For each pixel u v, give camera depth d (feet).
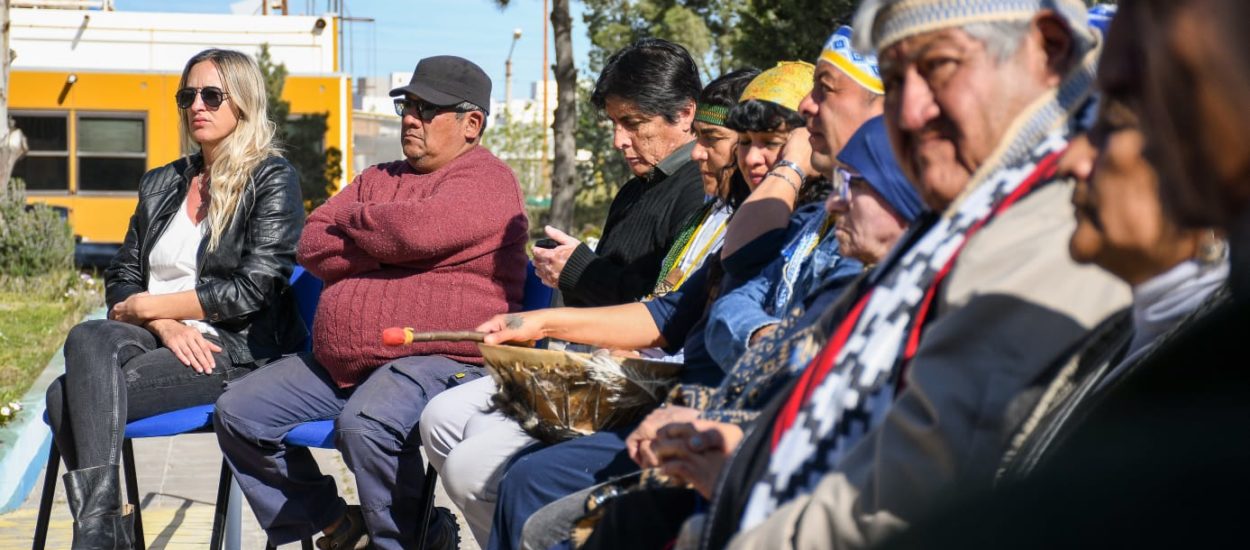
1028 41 5.05
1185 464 3.55
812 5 51.08
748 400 7.14
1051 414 4.48
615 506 7.58
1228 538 3.39
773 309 9.00
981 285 4.65
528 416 9.58
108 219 80.69
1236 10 3.51
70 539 15.55
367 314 12.05
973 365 4.54
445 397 11.23
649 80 12.66
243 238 13.41
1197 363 3.82
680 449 6.56
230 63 13.46
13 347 31.24
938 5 5.05
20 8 92.27
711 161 11.19
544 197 114.42
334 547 12.69
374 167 13.51
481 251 12.31
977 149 5.14
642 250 12.61
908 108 5.19
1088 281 4.50
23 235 48.03
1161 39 3.72
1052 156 4.90
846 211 7.16
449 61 12.82
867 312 5.28
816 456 5.20
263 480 12.32
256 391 12.16
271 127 14.01
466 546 15.06
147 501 17.65
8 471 17.72
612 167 100.83
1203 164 3.74
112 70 79.82
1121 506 3.63
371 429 11.37
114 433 11.96
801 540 4.85
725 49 99.35
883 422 4.76
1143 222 4.14
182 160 14.19
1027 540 3.88
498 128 115.85
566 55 62.44
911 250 5.38
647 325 10.41
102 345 12.28
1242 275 3.82
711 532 5.71
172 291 13.62
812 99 8.36
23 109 79.00
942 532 4.26
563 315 10.30
